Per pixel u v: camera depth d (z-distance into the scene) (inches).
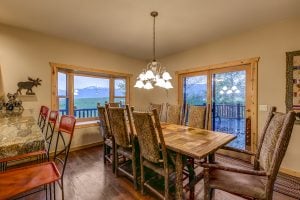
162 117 149.3
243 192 55.2
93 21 115.3
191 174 80.4
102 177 102.3
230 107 143.7
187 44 160.4
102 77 192.7
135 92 209.3
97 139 172.1
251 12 103.0
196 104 169.3
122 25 121.3
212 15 106.7
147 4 94.6
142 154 82.9
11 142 49.7
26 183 51.5
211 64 153.9
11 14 105.9
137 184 91.0
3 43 118.8
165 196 73.4
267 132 64.5
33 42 131.6
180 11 101.9
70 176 103.1
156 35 139.0
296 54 106.0
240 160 131.9
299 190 89.3
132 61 205.2
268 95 119.3
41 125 117.2
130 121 91.9
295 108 106.3
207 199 60.1
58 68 150.0
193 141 77.9
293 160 107.0
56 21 115.5
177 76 184.7
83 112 179.6
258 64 124.2
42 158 101.4
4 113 114.3
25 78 127.8
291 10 100.5
